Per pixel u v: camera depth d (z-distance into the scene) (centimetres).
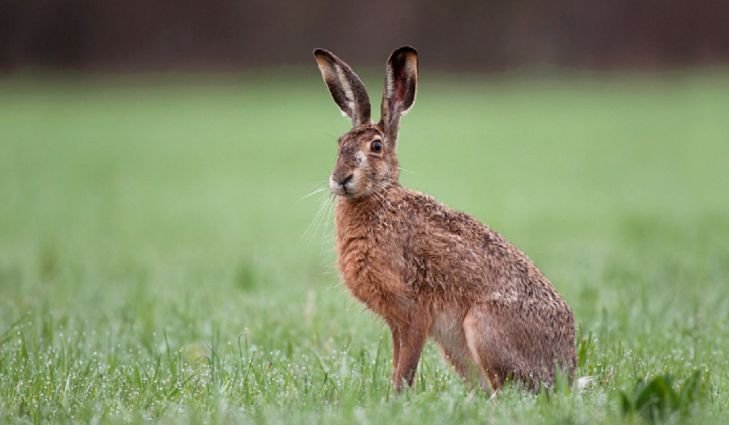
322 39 6384
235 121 4831
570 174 3331
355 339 1153
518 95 5575
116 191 3228
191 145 4228
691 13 6288
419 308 973
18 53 6462
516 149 3925
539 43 6278
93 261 1944
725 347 1098
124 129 4666
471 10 6278
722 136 4156
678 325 1188
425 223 979
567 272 1642
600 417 792
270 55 6462
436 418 794
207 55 6512
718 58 6288
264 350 1119
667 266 1638
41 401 894
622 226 2242
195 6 6512
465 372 990
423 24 6278
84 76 6397
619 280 1503
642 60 6281
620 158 3691
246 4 6500
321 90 5812
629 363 1024
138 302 1372
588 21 6291
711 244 1947
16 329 1205
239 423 787
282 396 896
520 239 2131
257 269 1711
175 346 1142
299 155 3919
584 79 6097
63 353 1058
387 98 1038
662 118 4684
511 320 945
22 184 3388
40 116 5069
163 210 2814
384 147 1012
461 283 962
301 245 2145
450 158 3684
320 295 1359
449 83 6038
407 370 970
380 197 991
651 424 790
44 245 2144
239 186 3262
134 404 884
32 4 6444
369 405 841
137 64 6506
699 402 810
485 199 2769
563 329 964
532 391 944
